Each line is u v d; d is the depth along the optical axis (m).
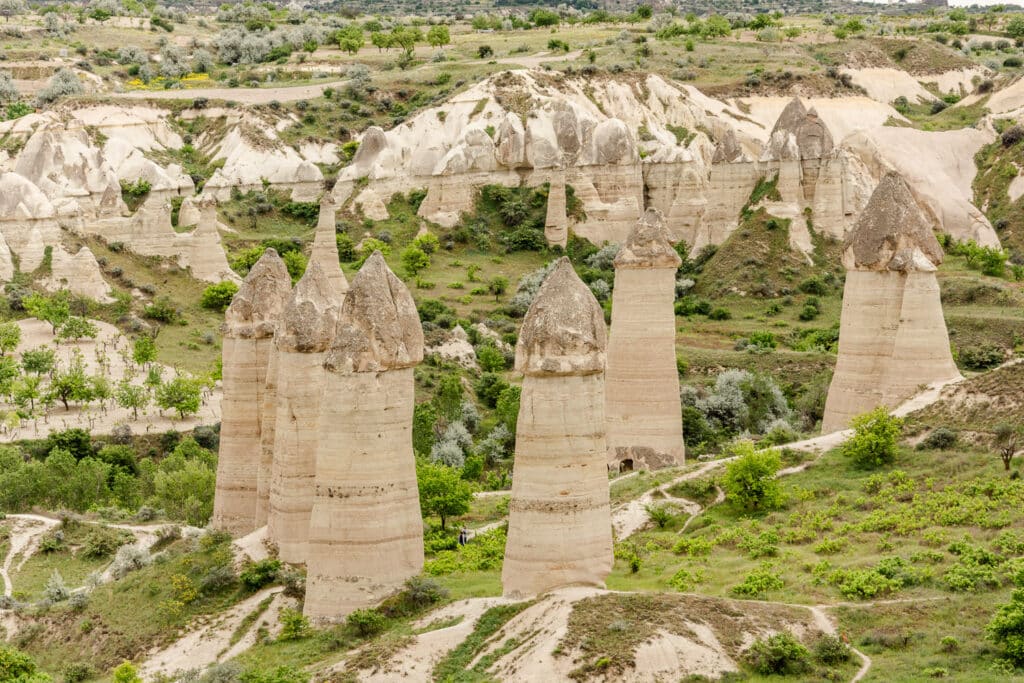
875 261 72.38
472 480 87.94
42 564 76.69
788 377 109.88
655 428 73.06
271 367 62.56
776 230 136.50
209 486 86.50
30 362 109.25
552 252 148.50
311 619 51.69
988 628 44.44
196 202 160.62
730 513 64.75
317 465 51.75
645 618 45.03
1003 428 64.56
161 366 112.62
